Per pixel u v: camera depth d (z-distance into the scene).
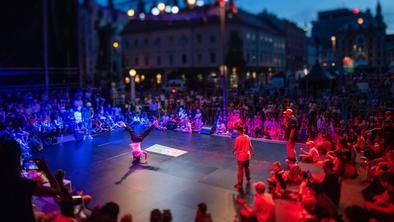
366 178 9.86
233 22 63.22
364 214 6.20
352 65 57.56
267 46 76.06
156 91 50.44
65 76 30.73
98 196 9.35
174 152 13.87
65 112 18.06
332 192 7.59
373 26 71.00
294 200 8.66
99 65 64.06
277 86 45.62
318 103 21.75
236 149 9.77
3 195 3.94
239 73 61.66
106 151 14.30
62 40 30.47
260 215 7.20
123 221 6.27
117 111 20.67
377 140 11.81
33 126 15.14
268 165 11.84
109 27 64.81
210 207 8.48
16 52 27.53
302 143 15.14
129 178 10.80
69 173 11.41
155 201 8.95
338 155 10.04
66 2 30.58
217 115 20.20
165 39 69.75
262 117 18.42
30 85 28.05
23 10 27.69
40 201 8.70
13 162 4.08
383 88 25.23
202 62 65.94
